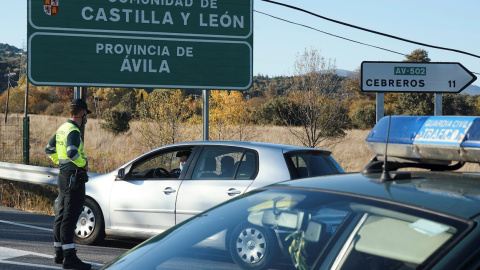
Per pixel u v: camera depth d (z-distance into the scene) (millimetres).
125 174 8703
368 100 56844
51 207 12656
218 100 26703
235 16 14703
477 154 2801
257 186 7625
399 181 2779
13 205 13289
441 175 2938
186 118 25484
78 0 13820
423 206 2424
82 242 8992
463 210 2342
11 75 83000
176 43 14375
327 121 23984
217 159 8125
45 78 13625
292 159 7684
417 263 2217
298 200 2850
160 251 2977
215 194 7863
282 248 2768
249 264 2850
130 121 37125
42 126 42781
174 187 8227
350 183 2848
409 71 14148
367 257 2406
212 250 2920
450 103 51375
